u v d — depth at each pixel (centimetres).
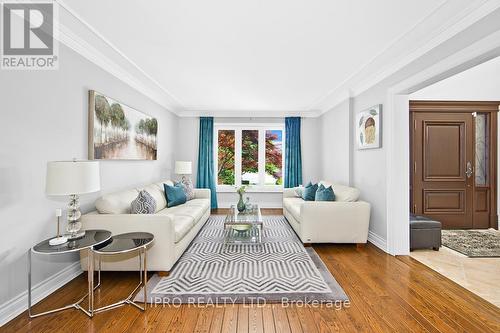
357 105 436
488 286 249
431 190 459
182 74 368
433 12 214
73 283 253
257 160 654
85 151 284
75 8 207
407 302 220
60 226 247
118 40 265
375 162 372
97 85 305
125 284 251
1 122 192
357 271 282
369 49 285
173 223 271
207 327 186
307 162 641
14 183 201
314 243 377
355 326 188
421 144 456
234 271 278
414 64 289
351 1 200
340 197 397
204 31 246
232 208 442
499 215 462
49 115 235
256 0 199
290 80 395
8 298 196
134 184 397
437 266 297
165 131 539
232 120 642
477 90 443
